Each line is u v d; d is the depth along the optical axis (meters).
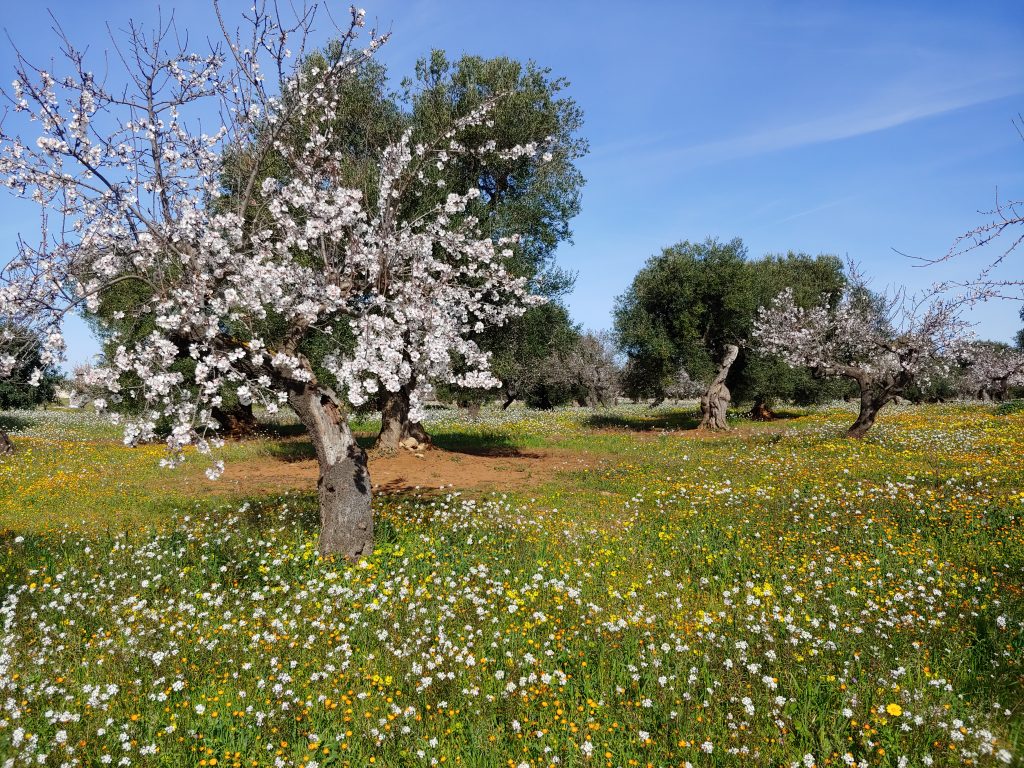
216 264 8.40
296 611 6.90
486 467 17.09
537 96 18.77
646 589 7.63
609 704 5.05
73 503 12.79
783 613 6.69
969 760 4.20
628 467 16.55
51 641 6.22
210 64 8.65
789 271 38.88
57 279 7.70
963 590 7.04
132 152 8.16
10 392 35.84
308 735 4.66
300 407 8.91
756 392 33.06
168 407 7.88
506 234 17.58
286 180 11.55
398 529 9.98
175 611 7.09
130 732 4.79
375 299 9.47
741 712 4.95
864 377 19.69
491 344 18.98
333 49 14.98
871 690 5.11
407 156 10.20
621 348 33.62
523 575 7.96
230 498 13.35
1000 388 34.06
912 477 12.41
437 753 4.54
